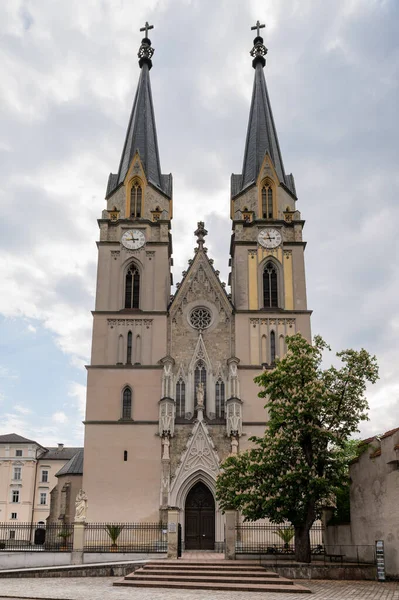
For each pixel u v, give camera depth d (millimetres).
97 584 35906
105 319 70562
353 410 44875
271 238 74125
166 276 73312
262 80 87938
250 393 67500
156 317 70812
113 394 67562
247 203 76688
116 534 59219
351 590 32625
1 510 134500
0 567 46188
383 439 39250
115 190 77438
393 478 37938
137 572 37906
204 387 68750
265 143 80562
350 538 45375
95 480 64250
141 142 81062
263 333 70062
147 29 92875
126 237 74188
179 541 49156
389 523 38250
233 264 77312
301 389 44000
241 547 52656
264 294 72562
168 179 80688
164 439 65188
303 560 41969
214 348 70312
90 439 65625
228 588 33344
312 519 42688
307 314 70875
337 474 44531
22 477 136875
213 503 64188
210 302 72062
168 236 76000
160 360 68750
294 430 43781
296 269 73062
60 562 48844
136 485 64125
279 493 42719
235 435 65062
